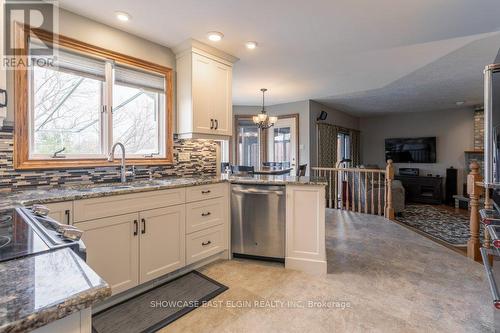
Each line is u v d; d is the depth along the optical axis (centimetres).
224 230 279
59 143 224
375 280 232
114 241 190
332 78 431
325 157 648
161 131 293
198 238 252
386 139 786
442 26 252
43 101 215
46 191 189
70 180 223
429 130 734
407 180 723
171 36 271
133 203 201
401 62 355
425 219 497
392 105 663
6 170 191
